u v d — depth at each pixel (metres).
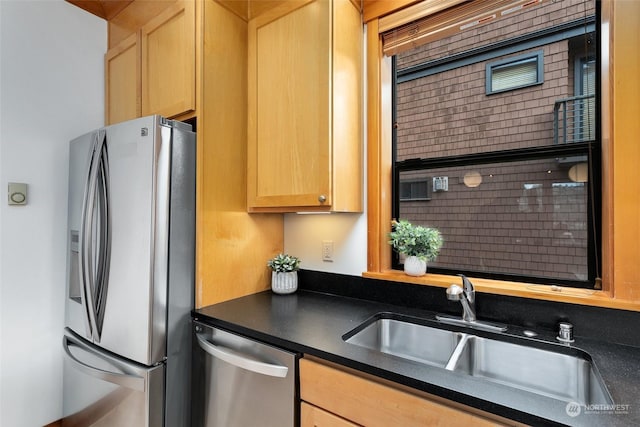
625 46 1.01
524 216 1.28
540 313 1.12
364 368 0.86
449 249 1.45
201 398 1.30
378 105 1.53
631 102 1.00
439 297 1.34
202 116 1.41
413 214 1.55
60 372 1.68
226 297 1.51
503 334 1.08
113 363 1.30
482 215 1.37
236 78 1.57
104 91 1.91
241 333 1.18
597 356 0.91
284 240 1.87
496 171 1.34
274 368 1.03
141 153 1.26
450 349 1.17
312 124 1.36
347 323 1.20
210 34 1.44
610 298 1.03
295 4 1.42
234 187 1.55
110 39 1.91
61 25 1.73
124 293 1.29
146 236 1.23
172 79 1.50
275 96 1.48
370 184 1.54
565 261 1.19
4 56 1.53
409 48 1.48
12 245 1.54
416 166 1.54
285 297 1.60
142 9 1.68
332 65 1.32
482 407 0.69
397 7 1.46
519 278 1.28
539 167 1.25
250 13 1.59
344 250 1.63
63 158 1.73
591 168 1.14
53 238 1.68
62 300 1.70
